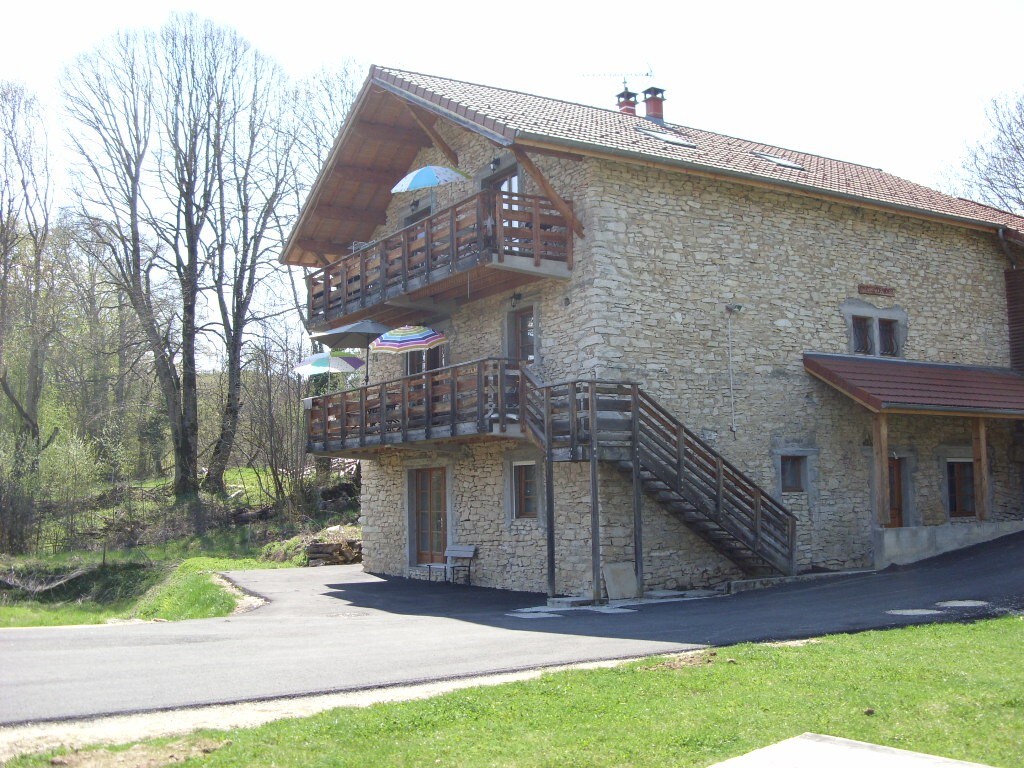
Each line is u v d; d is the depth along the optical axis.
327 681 7.78
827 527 17.05
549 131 14.75
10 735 6.02
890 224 18.73
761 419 16.47
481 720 6.48
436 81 17.69
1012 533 17.92
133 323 34.00
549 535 14.24
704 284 16.14
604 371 14.92
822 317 17.52
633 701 6.95
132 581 23.17
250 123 32.78
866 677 7.57
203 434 38.47
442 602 15.20
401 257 17.19
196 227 32.38
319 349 33.16
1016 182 30.83
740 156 17.81
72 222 32.03
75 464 29.12
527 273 15.31
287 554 24.39
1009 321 20.30
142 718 6.51
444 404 16.03
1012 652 8.56
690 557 15.51
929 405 16.58
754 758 5.49
